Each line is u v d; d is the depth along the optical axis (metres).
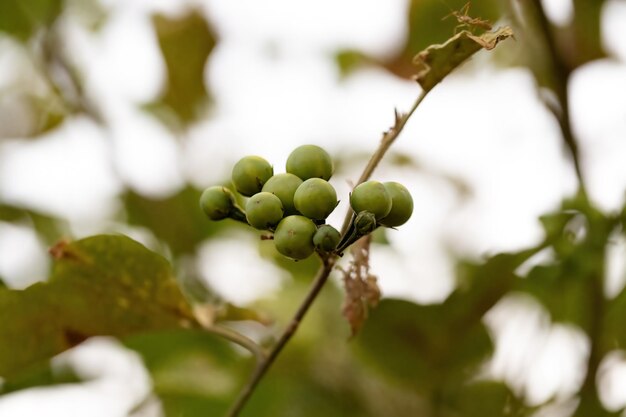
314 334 0.94
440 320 0.88
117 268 0.81
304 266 0.96
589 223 0.86
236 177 0.77
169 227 0.98
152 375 0.94
